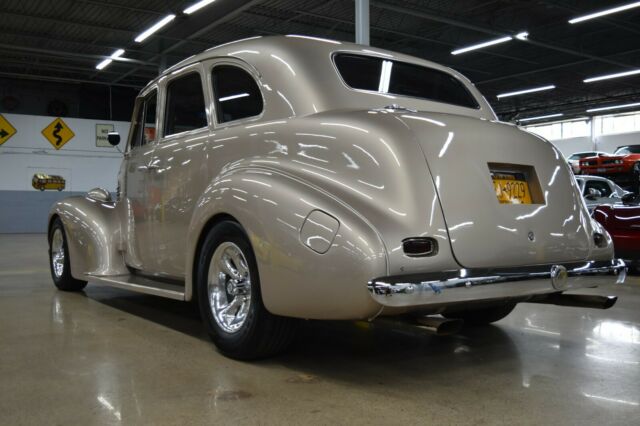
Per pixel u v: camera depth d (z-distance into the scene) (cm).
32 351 300
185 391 235
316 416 209
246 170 274
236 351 274
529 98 2688
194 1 1330
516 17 1545
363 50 312
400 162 234
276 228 242
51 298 473
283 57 292
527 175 276
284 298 239
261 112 294
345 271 219
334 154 249
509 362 286
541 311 432
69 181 1994
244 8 1352
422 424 202
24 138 1917
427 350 309
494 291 236
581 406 222
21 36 1619
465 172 247
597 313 423
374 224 222
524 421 205
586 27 1644
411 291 214
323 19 1516
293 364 277
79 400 225
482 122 277
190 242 298
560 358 295
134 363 277
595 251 283
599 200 1102
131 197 403
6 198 1867
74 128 2009
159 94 384
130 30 1548
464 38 1669
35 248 1106
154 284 358
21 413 212
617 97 2625
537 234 260
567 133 3519
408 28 1589
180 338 329
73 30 1572
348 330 358
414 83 324
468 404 223
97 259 418
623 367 279
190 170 329
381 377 257
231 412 212
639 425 203
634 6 1321
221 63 326
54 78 2122
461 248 234
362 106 283
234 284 279
